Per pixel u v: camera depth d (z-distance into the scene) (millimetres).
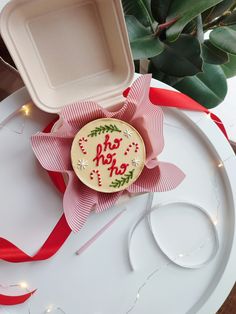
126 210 444
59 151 394
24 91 438
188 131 473
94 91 423
